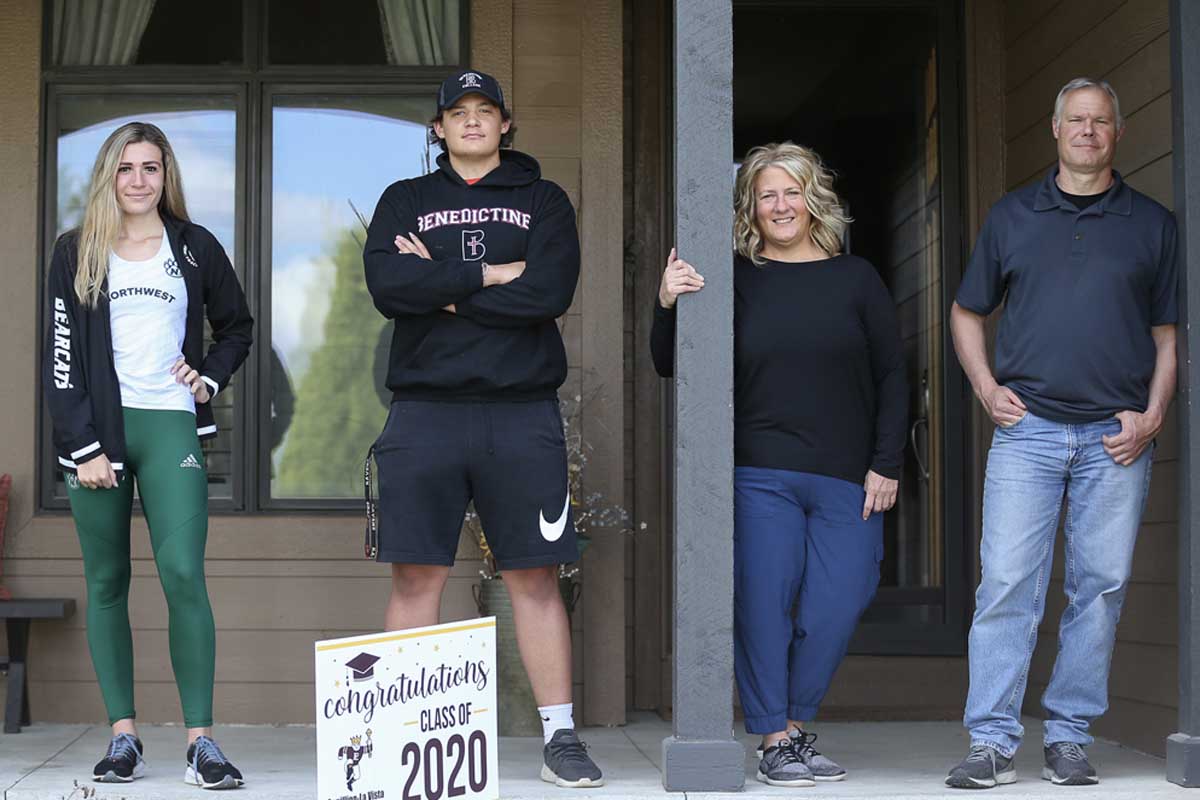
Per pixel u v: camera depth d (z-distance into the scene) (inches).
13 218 269.9
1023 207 210.4
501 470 198.4
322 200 277.7
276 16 278.2
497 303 196.1
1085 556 204.7
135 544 265.7
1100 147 205.0
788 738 203.2
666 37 297.7
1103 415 202.4
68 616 260.1
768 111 298.8
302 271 277.4
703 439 196.1
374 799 152.9
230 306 216.1
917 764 224.4
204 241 212.4
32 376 269.1
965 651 289.6
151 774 209.6
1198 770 199.0
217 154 276.5
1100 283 203.0
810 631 202.7
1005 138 294.4
